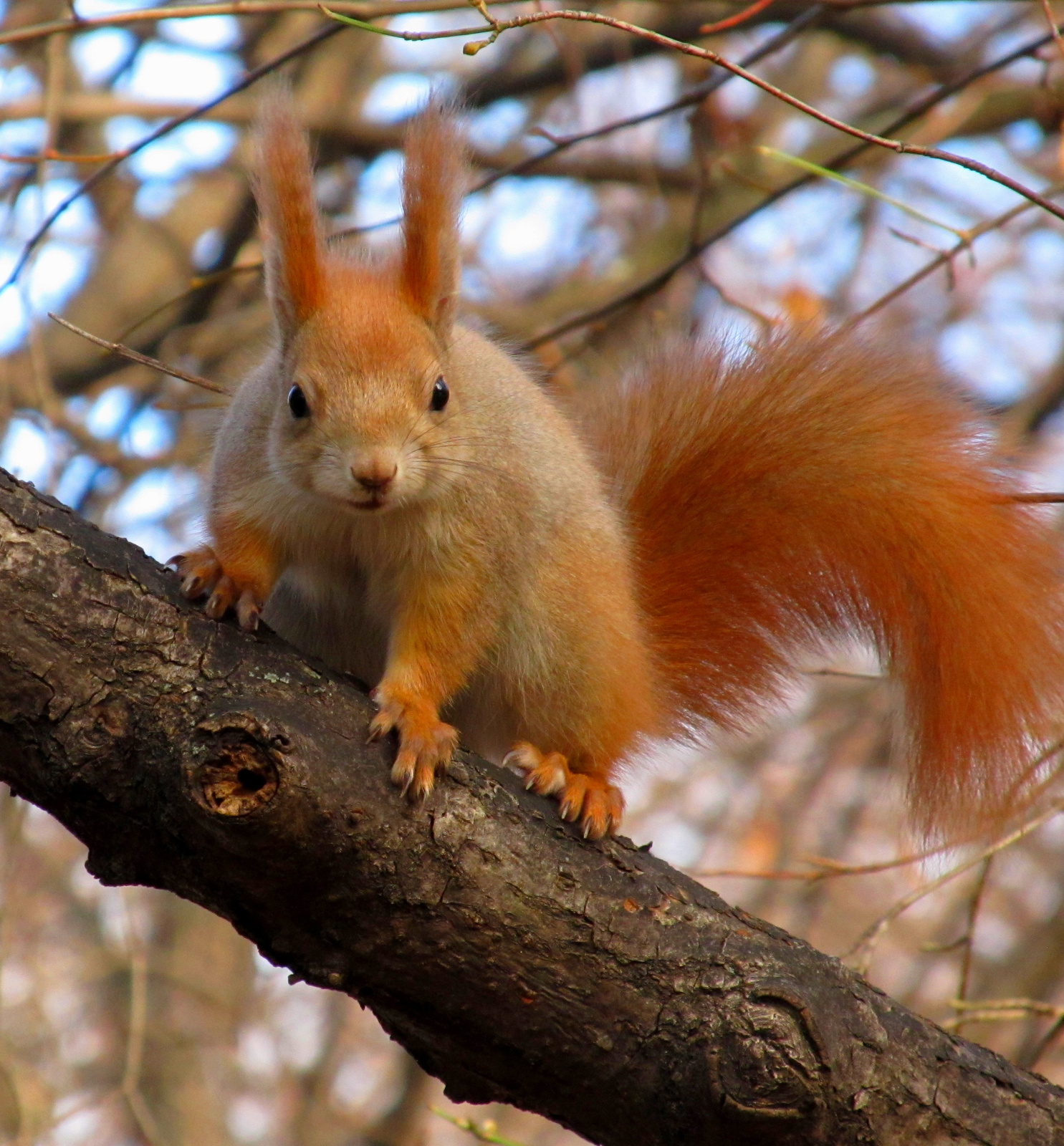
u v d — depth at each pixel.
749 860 18.34
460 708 9.79
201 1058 19.44
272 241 8.77
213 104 11.00
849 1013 7.01
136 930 13.70
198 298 17.16
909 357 10.91
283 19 18.72
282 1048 20.80
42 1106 16.53
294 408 8.45
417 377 8.55
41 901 19.75
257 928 6.84
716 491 10.62
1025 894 19.81
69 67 18.28
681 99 12.21
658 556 10.59
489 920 6.90
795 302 14.22
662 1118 6.85
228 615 7.25
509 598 9.04
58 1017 19.30
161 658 6.86
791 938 7.26
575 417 11.03
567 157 18.77
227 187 19.67
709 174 15.79
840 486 10.47
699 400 10.91
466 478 8.78
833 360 10.89
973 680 9.82
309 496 8.65
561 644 9.13
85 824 6.77
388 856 6.78
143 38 17.50
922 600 10.12
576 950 6.95
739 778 19.86
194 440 14.80
